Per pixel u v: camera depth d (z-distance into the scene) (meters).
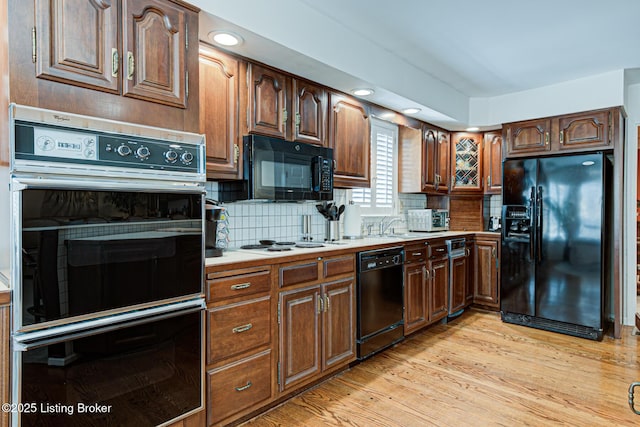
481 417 2.02
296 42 2.14
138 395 1.46
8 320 1.17
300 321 2.21
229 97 2.15
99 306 1.33
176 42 1.61
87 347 1.32
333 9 2.26
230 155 2.16
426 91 3.34
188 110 1.65
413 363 2.73
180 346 1.60
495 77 3.44
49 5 1.26
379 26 2.48
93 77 1.36
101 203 1.33
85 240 1.29
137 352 1.46
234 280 1.85
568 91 3.54
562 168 3.43
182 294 1.58
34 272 1.19
